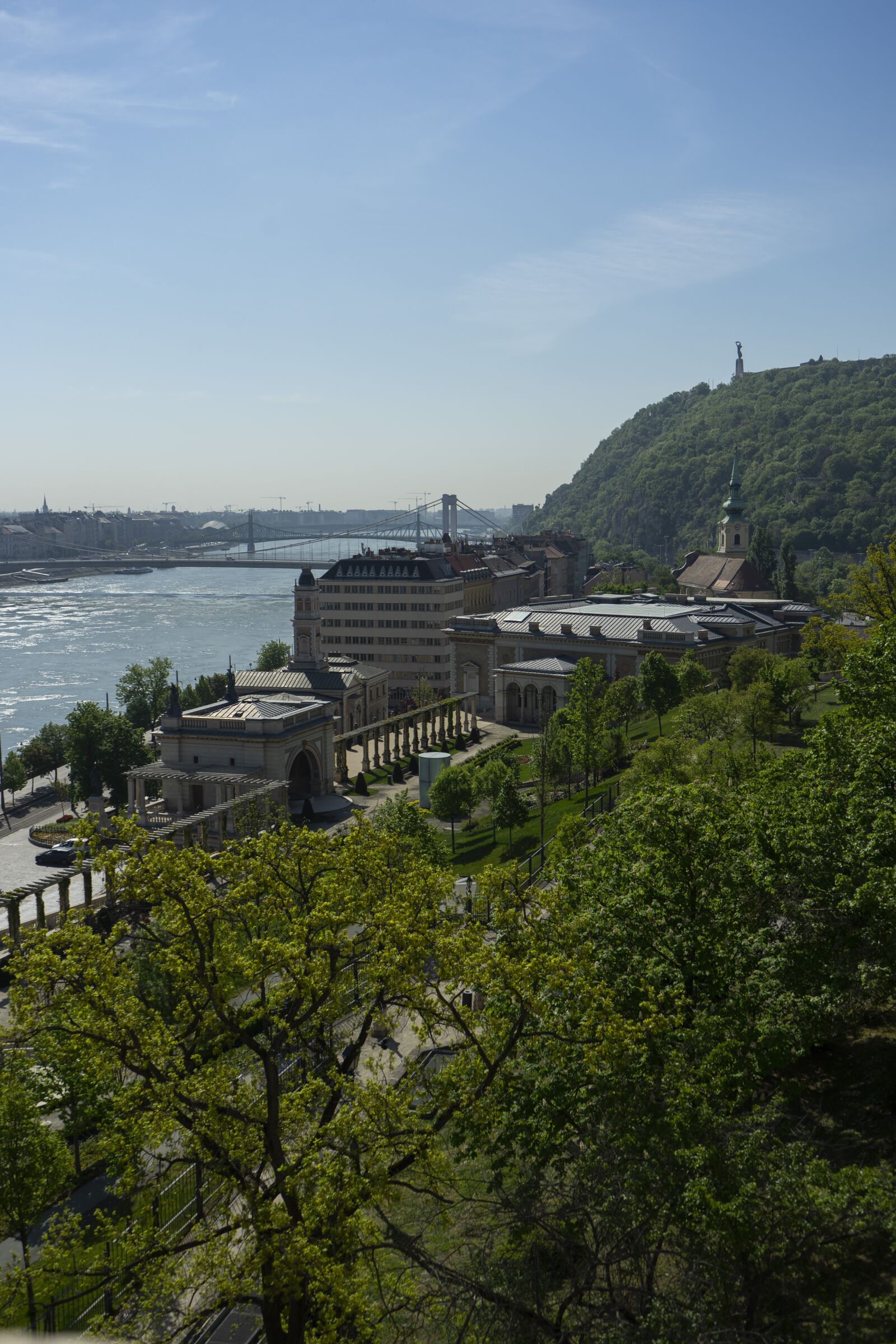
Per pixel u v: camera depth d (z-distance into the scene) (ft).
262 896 148.46
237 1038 135.85
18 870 492.95
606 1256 108.58
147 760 552.00
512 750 622.54
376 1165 115.75
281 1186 111.04
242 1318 144.66
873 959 142.00
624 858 169.99
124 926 130.62
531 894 144.25
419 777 538.06
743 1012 138.92
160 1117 119.96
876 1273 107.34
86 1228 132.36
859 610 381.19
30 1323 143.84
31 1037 130.21
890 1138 136.87
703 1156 104.22
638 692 530.27
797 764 213.05
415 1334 121.80
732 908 153.99
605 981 147.33
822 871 155.02
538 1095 129.08
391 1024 138.92
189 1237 150.61
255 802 433.89
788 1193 101.65
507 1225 117.19
